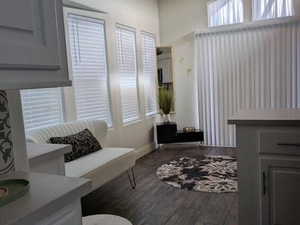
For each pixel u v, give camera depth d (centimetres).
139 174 393
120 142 442
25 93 305
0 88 82
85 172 268
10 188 102
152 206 292
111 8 421
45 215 89
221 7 511
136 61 490
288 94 473
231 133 522
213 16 521
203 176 370
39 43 96
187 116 565
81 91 374
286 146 182
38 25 95
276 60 475
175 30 556
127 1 462
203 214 270
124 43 458
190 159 452
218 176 366
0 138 130
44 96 328
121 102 448
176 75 564
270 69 480
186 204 293
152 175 386
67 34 347
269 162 188
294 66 465
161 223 257
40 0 96
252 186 194
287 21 460
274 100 482
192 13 539
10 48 84
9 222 79
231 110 515
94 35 393
